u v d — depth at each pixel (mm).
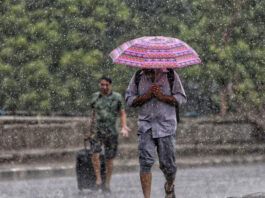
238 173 23031
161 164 13516
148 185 13328
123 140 35562
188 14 43656
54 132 32781
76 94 43656
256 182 19250
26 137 31500
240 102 39469
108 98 18109
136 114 41156
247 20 41438
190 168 26078
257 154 31500
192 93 42688
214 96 41688
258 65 40094
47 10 44219
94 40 44469
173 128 13406
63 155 29438
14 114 43125
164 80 13555
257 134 35844
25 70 43406
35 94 43156
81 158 17703
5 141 30500
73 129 33844
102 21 44594
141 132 13391
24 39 43406
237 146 32812
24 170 23781
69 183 20031
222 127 35906
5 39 43562
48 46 43875
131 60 13242
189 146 32562
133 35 45250
